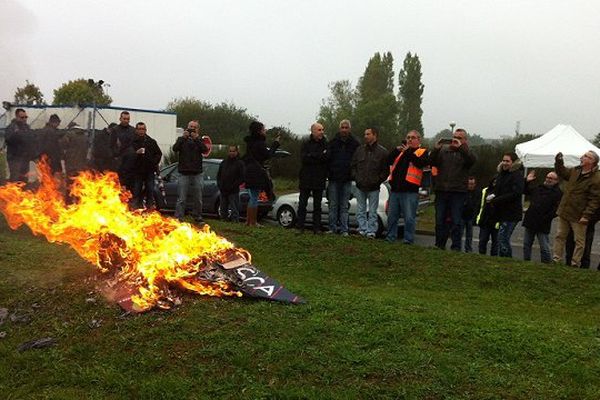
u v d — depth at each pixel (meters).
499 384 4.12
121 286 5.80
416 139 9.50
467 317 5.54
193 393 4.10
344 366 4.32
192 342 4.76
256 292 5.62
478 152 26.42
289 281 7.53
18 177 11.41
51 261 7.15
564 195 9.54
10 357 4.95
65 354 4.85
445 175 9.56
